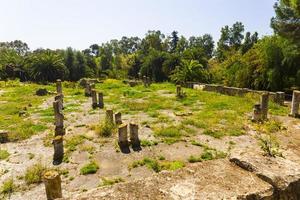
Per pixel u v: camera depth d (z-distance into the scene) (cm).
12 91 3055
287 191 279
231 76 3216
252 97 2108
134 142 1114
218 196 258
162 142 1143
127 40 11394
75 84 3750
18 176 863
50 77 5441
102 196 259
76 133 1305
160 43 8125
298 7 2083
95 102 1977
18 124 1508
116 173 870
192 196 258
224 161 334
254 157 331
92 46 11494
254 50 3006
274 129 1280
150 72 5200
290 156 355
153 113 1697
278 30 2262
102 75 6756
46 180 512
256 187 274
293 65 2505
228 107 1817
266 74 2648
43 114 1766
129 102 2078
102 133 1245
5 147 1145
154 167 895
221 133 1237
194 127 1367
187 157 983
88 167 898
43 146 1145
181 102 2086
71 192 755
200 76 3581
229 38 6938
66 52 6266
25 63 5912
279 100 1956
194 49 4844
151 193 263
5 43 11594
